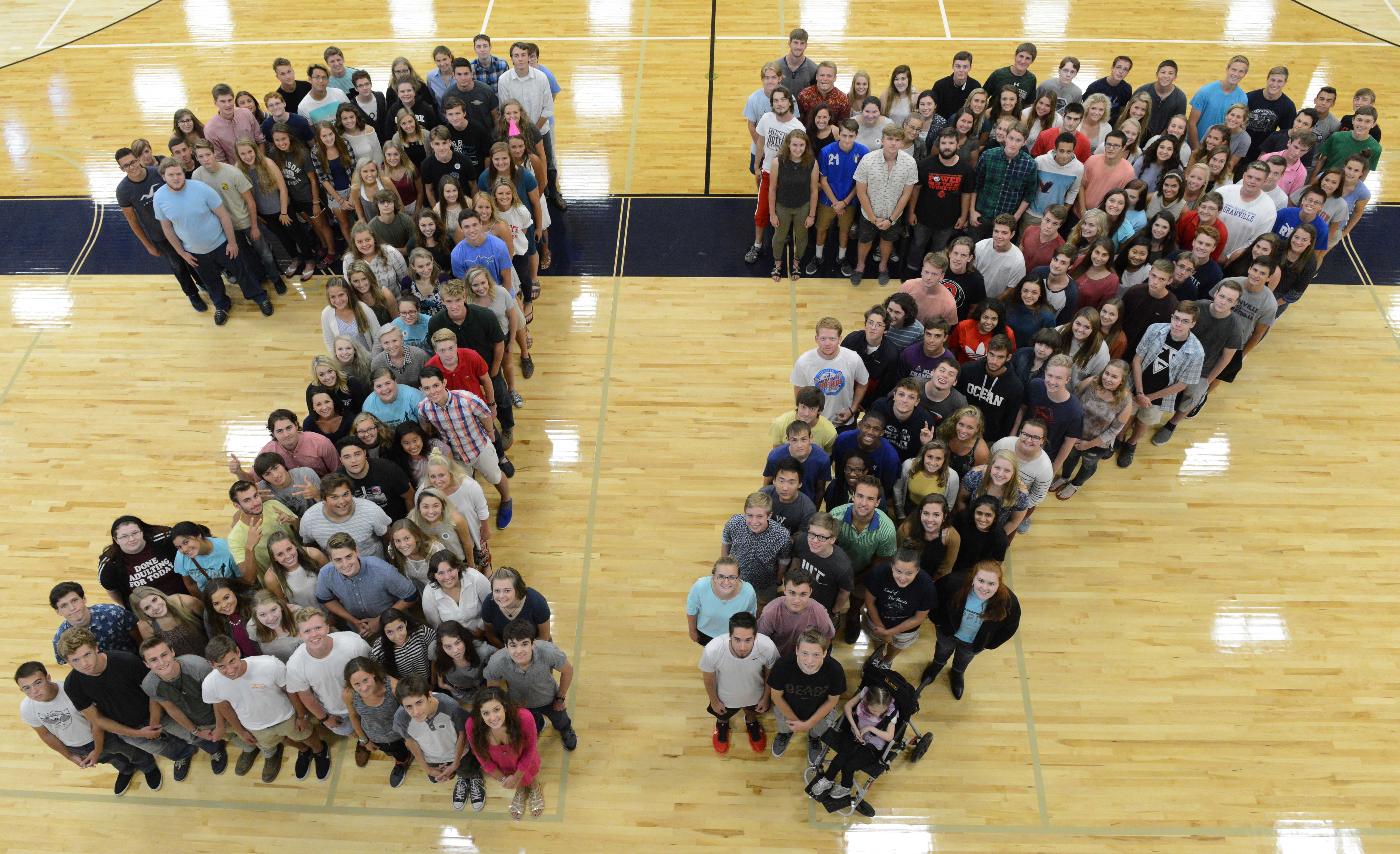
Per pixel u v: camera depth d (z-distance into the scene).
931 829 5.91
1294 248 8.22
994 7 14.31
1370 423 8.38
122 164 8.68
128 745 5.93
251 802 6.11
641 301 9.77
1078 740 6.33
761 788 6.13
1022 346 7.52
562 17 14.15
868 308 9.61
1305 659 6.75
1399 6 14.25
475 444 6.88
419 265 7.77
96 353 9.30
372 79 12.76
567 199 11.05
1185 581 7.24
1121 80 10.35
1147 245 7.81
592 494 7.94
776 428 6.73
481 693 5.06
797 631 5.67
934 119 10.07
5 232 10.63
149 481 8.10
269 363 9.21
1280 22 13.91
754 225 10.71
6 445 8.38
